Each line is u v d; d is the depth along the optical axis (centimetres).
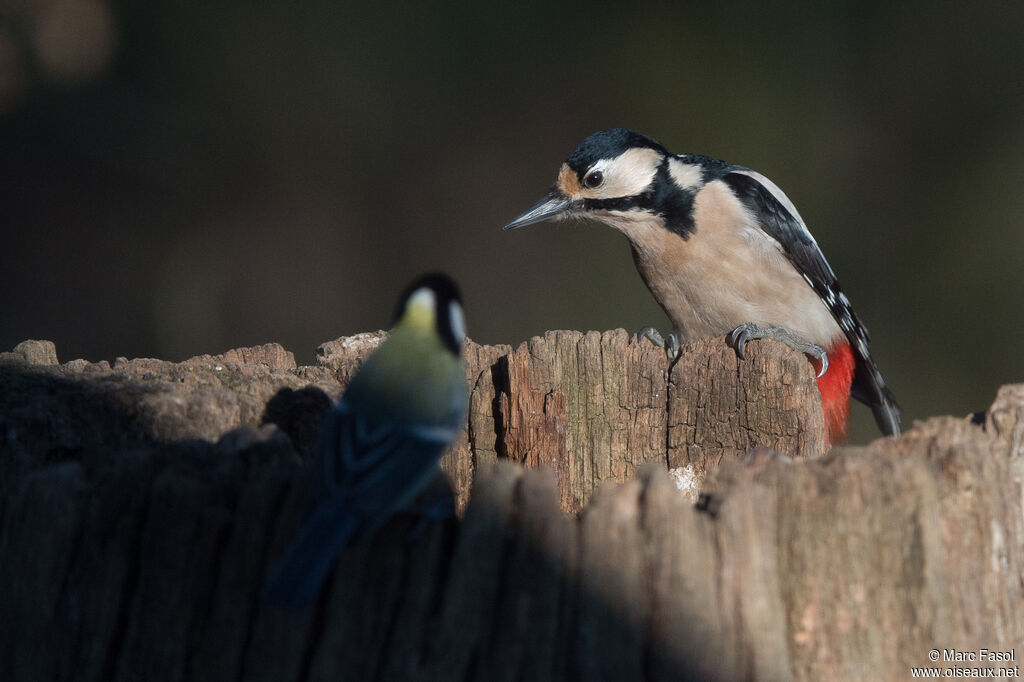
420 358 513
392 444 469
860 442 1973
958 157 2161
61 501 477
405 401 487
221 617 462
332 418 484
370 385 491
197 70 2370
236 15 2362
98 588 470
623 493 472
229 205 2388
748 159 2192
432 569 462
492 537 460
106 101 2297
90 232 2331
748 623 455
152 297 2327
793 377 756
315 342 2352
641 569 456
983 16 2172
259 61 2383
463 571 456
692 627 450
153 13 2325
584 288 2283
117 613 469
